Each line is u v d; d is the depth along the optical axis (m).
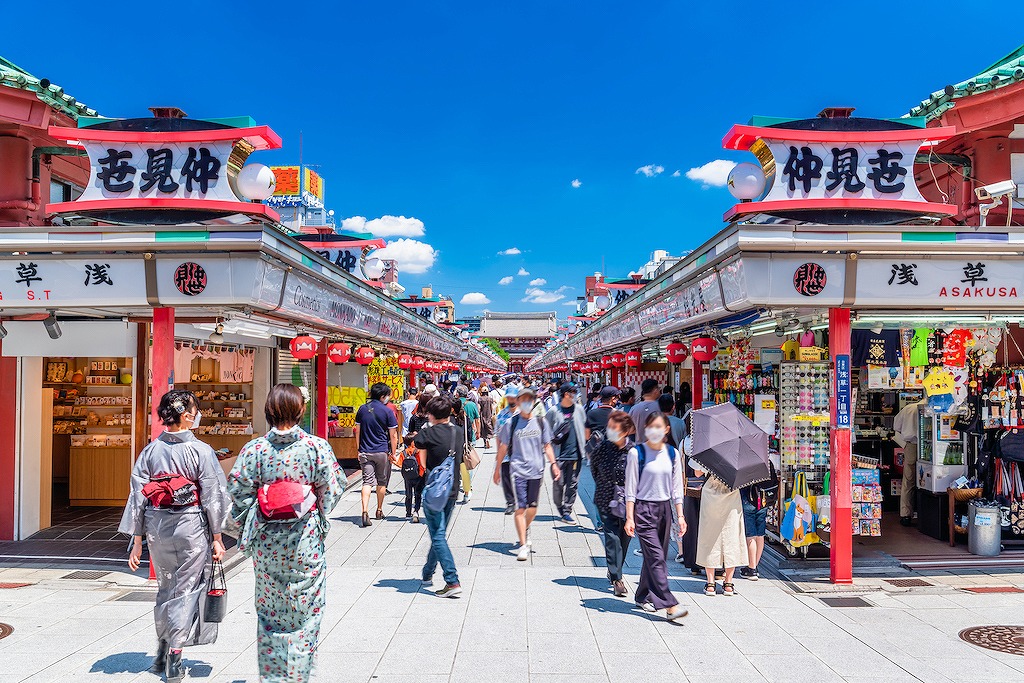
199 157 6.43
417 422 9.49
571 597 6.24
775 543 7.93
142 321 8.05
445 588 6.25
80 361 11.30
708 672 4.60
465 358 32.75
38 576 7.04
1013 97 7.94
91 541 8.45
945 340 8.02
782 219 6.93
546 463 12.98
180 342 9.30
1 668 4.68
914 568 7.32
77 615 5.82
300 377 13.07
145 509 4.61
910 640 5.22
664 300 9.98
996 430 8.20
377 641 5.13
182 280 6.36
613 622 5.58
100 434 10.69
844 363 6.72
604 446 6.37
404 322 15.22
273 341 11.78
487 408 18.89
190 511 4.58
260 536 3.87
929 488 8.55
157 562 4.55
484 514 10.15
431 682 4.41
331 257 12.65
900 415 9.18
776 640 5.20
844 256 6.32
